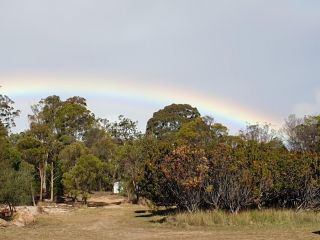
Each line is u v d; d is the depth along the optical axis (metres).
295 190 31.56
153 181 33.50
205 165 29.84
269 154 31.97
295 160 31.56
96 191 66.69
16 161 47.22
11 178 32.66
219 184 30.05
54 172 59.31
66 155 56.50
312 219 26.11
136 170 52.56
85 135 72.94
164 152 33.91
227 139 43.12
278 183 30.84
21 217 29.06
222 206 30.48
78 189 52.50
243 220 25.66
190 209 31.16
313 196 31.62
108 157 65.44
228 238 19.03
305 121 65.31
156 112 91.19
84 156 53.53
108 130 91.69
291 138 65.81
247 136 64.56
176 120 87.12
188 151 30.44
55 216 35.50
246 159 30.66
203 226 25.03
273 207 31.53
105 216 35.69
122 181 58.06
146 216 34.28
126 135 91.75
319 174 31.81
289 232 20.88
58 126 67.19
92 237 20.39
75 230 24.02
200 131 57.88
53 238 19.75
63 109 68.25
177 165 30.28
